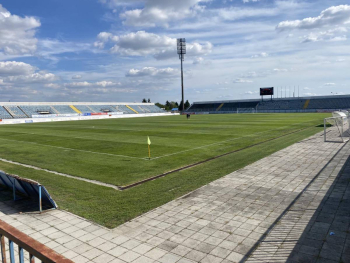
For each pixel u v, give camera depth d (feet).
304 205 25.16
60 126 137.80
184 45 288.92
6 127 140.05
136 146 64.64
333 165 39.55
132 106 329.52
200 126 116.47
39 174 40.11
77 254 18.15
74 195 30.25
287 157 46.60
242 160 45.65
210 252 17.83
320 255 16.99
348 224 21.01
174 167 42.45
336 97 287.07
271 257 16.98
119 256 17.76
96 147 64.80
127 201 27.89
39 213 25.49
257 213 23.80
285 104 305.53
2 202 29.07
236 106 338.95
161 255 17.69
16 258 17.88
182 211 24.77
